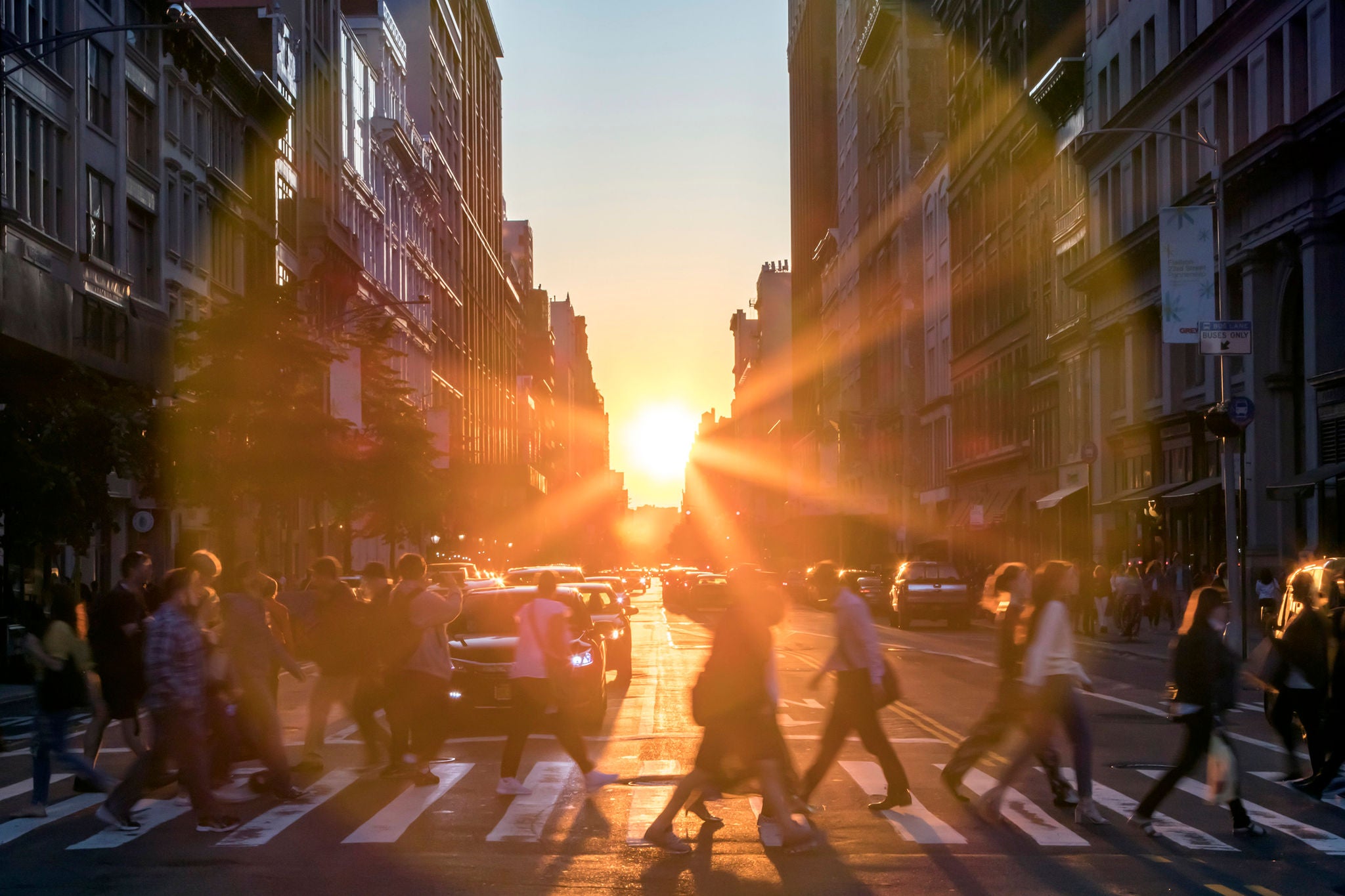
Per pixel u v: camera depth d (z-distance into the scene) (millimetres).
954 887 9648
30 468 28094
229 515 37875
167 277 46094
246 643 13461
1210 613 11453
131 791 11867
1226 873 10109
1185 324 30078
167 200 46469
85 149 39469
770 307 179750
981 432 73438
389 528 52625
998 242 69312
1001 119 66000
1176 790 13844
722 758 10828
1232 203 40562
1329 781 13508
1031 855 10711
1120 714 20594
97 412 30359
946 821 12125
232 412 36750
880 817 12281
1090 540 54469
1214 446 43438
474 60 120375
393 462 49500
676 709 21734
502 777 13609
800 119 159500
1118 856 10695
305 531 60688
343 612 15461
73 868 10352
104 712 13805
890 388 97062
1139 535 49531
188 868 10312
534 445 158250
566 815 12547
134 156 43906
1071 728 11984
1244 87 40812
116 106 41781
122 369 39250
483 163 126438
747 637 10859
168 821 12344
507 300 140500
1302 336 38625
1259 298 39344
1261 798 13500
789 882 9820
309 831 11797
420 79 95438
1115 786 14047
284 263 59781
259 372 37219
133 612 14055
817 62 145250
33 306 33406
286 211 60062
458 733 18781
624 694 24297
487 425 124438
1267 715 16688
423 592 14422
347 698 15453
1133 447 50688
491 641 18562
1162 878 9953
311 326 43312
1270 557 38375
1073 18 61438
